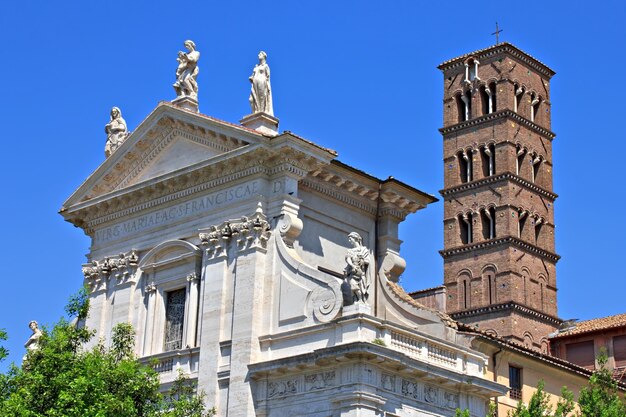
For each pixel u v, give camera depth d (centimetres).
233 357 5681
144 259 6419
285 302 5688
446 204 12400
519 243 11831
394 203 6488
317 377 5378
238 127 5966
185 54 6569
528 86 12675
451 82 12850
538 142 12594
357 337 5291
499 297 11631
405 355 5356
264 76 6191
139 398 5219
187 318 6072
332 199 6275
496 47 12512
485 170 12362
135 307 6394
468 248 12012
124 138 6838
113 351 5462
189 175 6203
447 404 5669
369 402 5194
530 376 6725
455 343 5859
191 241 6216
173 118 6369
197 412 5362
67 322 5506
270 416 5494
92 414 4912
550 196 12494
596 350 8956
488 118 12369
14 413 4916
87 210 6775
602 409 5134
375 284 6356
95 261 6662
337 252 6222
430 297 6981
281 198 5869
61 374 5097
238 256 5903
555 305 12106
